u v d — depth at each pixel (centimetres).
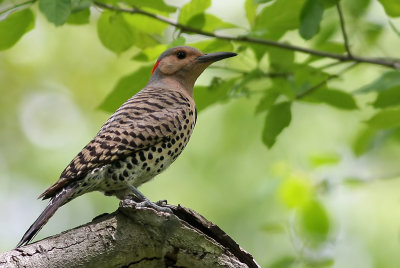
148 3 991
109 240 758
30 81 1870
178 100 1002
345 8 1204
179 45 952
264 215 1547
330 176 1293
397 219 1551
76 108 1852
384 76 1052
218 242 792
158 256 780
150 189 1603
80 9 966
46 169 1736
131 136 915
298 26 1041
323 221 1252
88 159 888
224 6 1518
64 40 1853
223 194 1588
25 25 962
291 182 1281
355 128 1584
